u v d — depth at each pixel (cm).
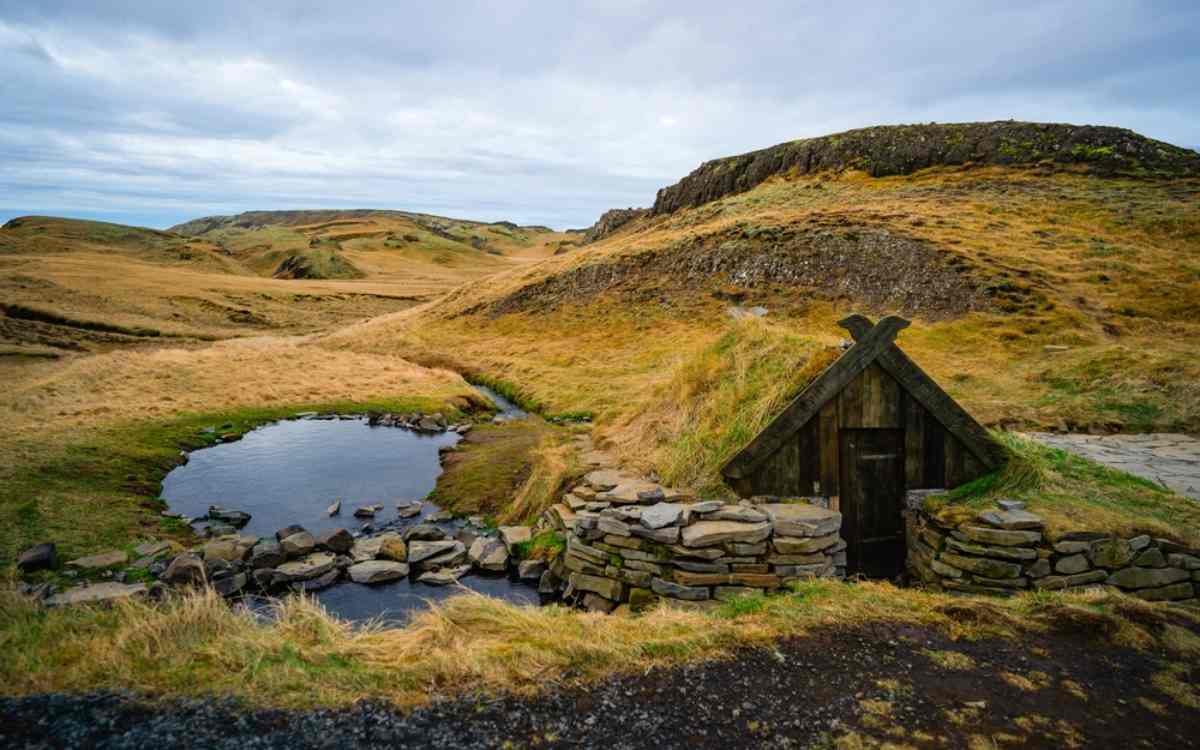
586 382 2738
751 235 4150
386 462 1639
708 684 428
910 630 513
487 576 933
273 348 3750
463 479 1420
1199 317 2498
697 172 8506
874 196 5262
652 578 732
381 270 15238
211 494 1351
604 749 356
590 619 539
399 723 377
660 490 841
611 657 457
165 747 344
